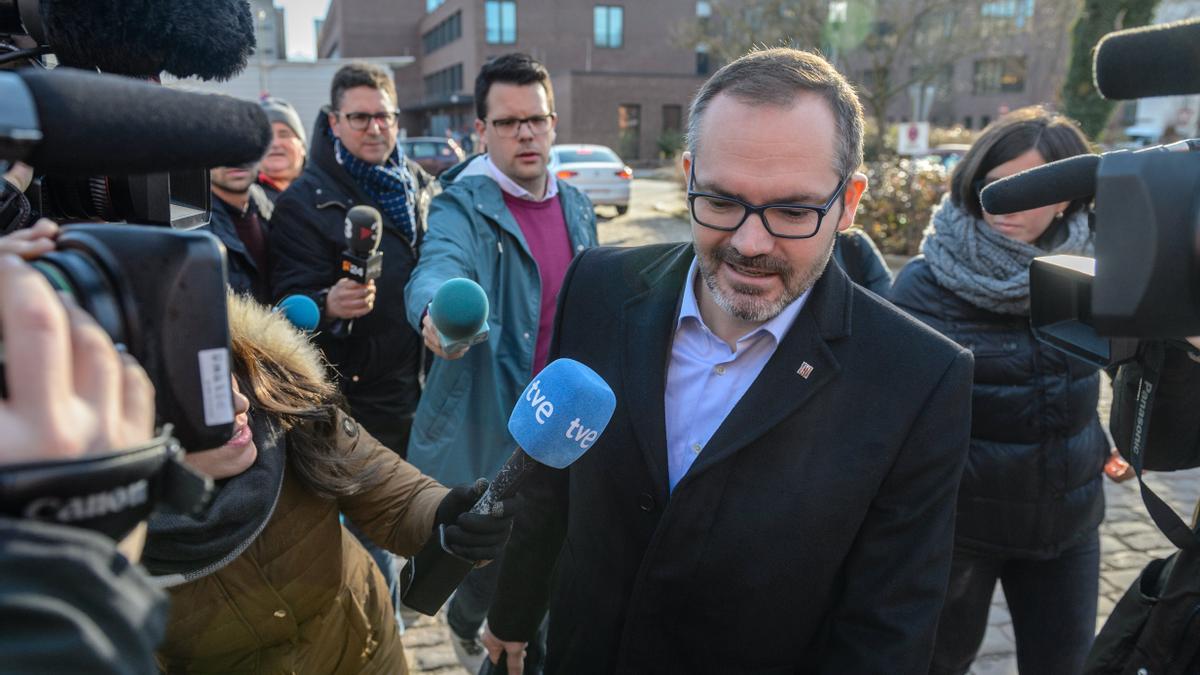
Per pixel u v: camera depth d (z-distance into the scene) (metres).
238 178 2.80
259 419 1.31
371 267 2.49
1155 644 1.33
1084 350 1.23
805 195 1.20
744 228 1.22
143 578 0.61
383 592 1.64
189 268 0.67
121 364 0.61
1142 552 3.61
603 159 15.56
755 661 1.40
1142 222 0.66
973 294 2.03
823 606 1.39
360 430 1.54
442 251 2.42
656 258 1.54
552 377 1.19
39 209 0.97
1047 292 1.28
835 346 1.35
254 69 16.00
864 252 2.57
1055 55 18.91
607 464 1.46
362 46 48.62
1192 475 4.36
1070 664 2.04
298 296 2.26
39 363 0.55
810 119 1.19
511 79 2.60
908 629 1.30
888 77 19.34
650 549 1.37
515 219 2.67
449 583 1.28
